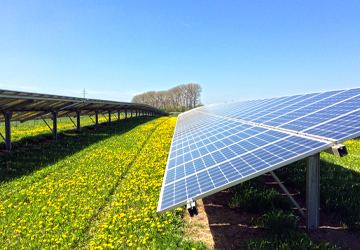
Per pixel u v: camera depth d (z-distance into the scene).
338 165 10.16
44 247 4.86
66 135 20.67
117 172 9.73
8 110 14.01
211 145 6.68
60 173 9.85
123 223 5.68
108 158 12.23
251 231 5.25
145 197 7.05
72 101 17.56
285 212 5.88
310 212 5.04
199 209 6.64
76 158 12.40
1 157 11.88
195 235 5.25
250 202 6.39
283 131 5.50
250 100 15.91
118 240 4.89
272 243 4.42
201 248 4.63
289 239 4.57
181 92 128.50
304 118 5.89
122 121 37.69
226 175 4.10
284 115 7.11
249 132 6.54
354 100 5.70
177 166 6.03
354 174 8.96
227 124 9.21
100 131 23.88
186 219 6.04
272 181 8.69
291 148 4.20
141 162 11.34
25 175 9.55
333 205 5.99
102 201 7.03
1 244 4.96
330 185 7.59
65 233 5.27
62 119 44.34
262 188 7.41
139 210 6.37
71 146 15.44
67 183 8.55
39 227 5.57
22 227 5.51
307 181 5.03
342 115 4.92
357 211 5.63
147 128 26.41
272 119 7.18
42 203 6.92
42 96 13.88
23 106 14.43
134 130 24.81
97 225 5.78
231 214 6.20
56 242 4.97
